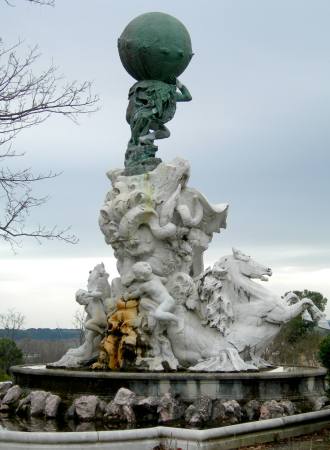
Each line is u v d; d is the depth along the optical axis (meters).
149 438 9.95
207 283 14.04
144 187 14.97
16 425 10.96
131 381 11.83
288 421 11.21
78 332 47.25
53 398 11.86
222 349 13.60
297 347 30.77
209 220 15.56
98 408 11.46
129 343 13.29
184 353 13.56
